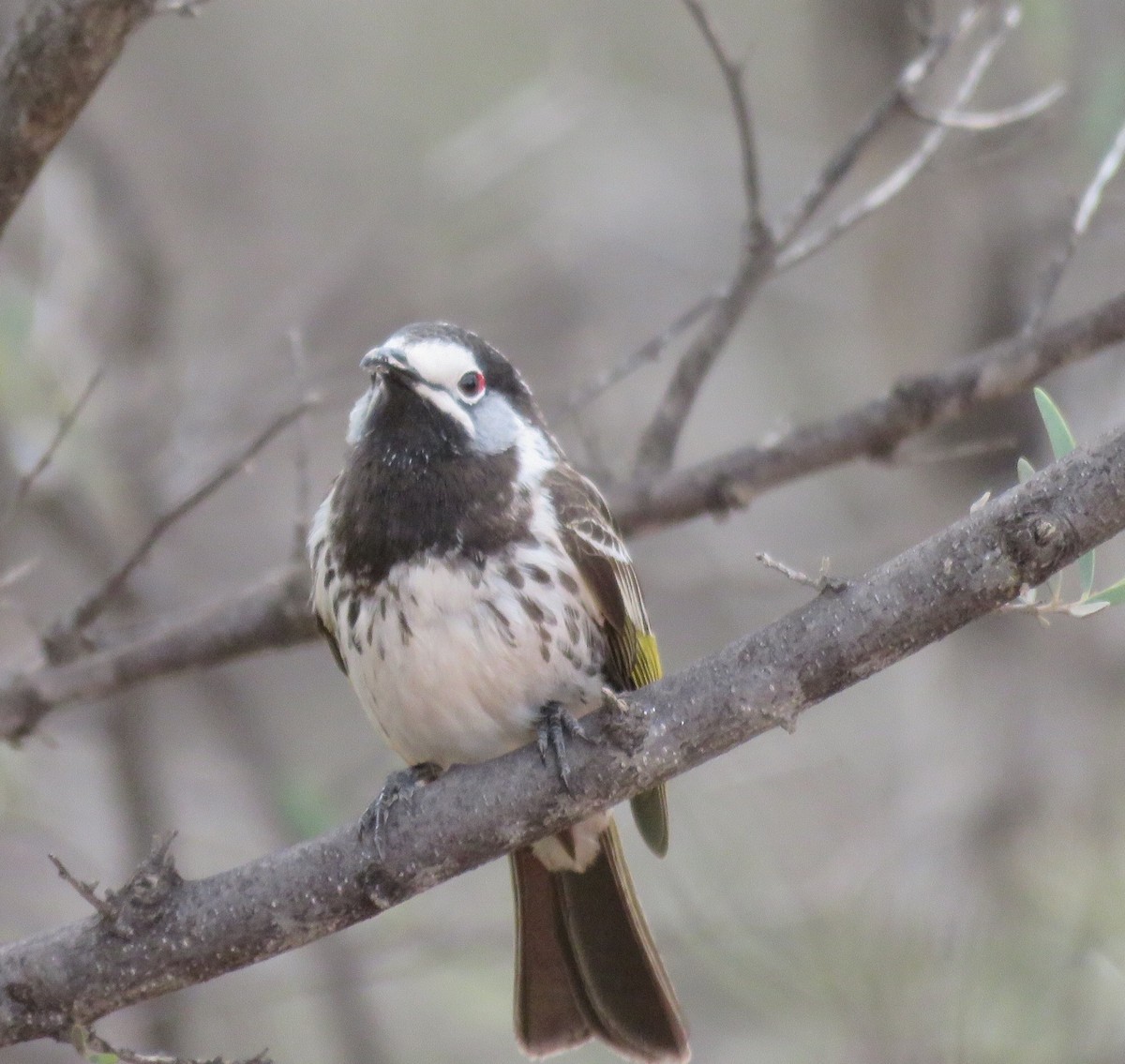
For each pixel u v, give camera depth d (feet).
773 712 19.39
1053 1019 32.89
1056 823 38.34
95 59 20.36
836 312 51.08
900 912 35.14
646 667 25.38
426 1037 43.55
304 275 50.75
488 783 20.04
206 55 57.16
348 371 45.60
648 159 56.03
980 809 38.73
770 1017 33.78
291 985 37.45
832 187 28.17
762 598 49.80
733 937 34.47
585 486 24.82
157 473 37.55
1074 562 19.49
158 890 19.44
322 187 56.18
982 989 32.81
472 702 23.18
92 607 27.81
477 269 50.83
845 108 41.45
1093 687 39.32
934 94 38.24
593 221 54.75
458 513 23.17
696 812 40.22
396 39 58.59
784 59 56.75
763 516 50.21
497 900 42.93
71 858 41.24
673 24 57.47
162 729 43.37
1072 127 37.70
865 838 40.52
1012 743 39.17
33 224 44.16
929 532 41.32
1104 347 27.84
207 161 55.88
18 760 34.83
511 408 24.52
